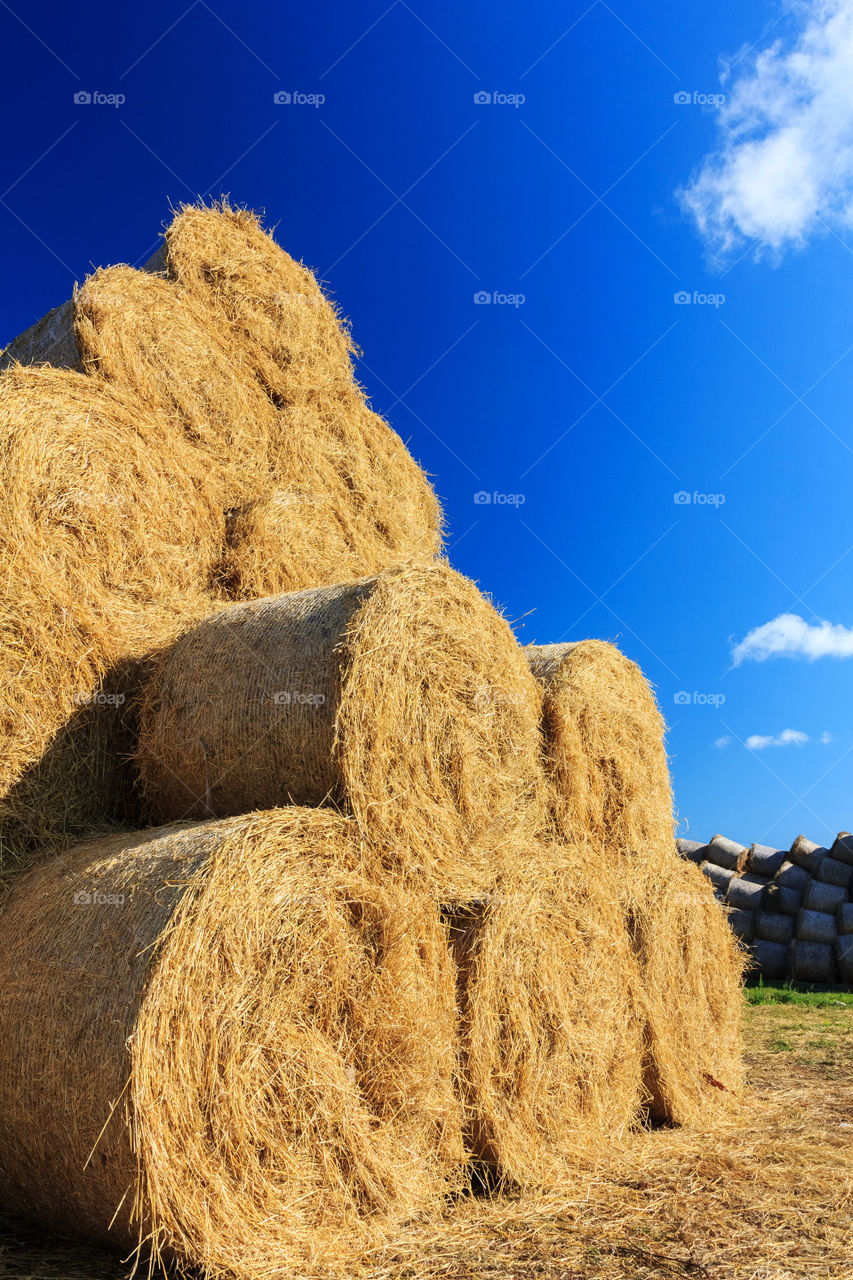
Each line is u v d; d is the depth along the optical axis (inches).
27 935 156.6
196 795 187.0
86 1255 143.1
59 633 189.2
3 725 180.4
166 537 225.1
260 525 240.4
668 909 234.8
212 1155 133.9
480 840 189.5
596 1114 199.8
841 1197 168.4
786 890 456.1
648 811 245.4
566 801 217.8
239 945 141.3
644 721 247.3
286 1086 144.1
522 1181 173.9
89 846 176.6
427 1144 167.0
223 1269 129.8
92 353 235.0
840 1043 313.9
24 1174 149.7
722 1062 250.5
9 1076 147.7
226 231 298.0
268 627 187.0
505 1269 137.5
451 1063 173.0
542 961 190.9
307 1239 138.9
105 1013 136.0
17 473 188.4
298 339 304.3
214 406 263.1
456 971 178.7
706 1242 147.7
